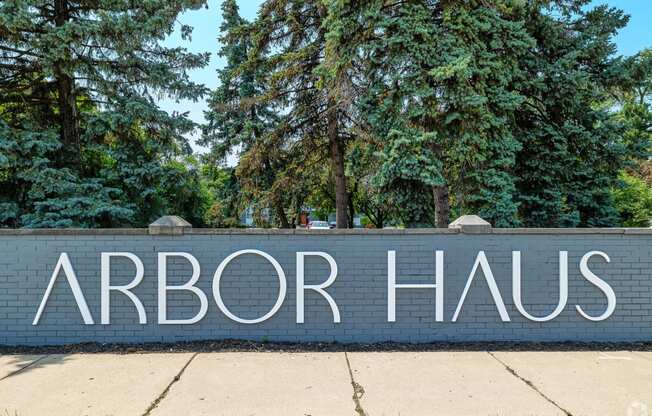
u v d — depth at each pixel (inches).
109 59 429.4
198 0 452.4
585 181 462.3
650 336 217.5
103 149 457.4
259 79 563.5
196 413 136.3
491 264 218.8
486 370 175.8
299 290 216.7
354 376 168.6
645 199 737.6
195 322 215.5
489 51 386.0
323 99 503.5
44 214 393.4
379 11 366.0
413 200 388.2
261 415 135.0
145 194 453.4
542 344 213.0
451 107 369.4
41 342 211.6
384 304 217.9
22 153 385.4
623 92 478.0
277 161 572.4
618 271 218.8
